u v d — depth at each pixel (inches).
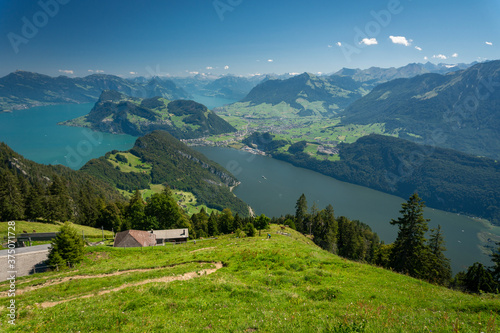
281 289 859.4
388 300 762.8
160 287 804.0
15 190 3508.9
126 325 570.9
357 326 485.1
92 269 1347.2
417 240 2033.7
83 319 618.8
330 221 3878.0
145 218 3373.5
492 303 705.6
